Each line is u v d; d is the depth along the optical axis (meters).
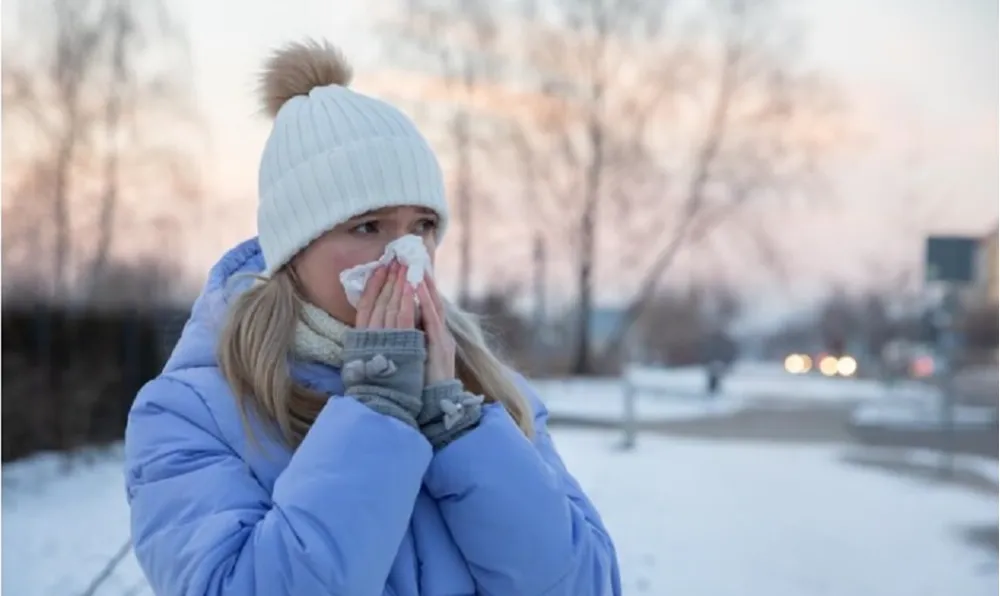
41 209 13.94
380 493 1.34
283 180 1.55
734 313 32.34
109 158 14.66
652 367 31.03
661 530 6.95
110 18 14.74
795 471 9.89
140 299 12.84
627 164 29.36
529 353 28.12
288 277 1.58
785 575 5.84
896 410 16.36
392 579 1.43
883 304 35.09
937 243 13.41
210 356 1.59
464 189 27.81
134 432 1.53
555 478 1.51
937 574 5.89
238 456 1.48
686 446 11.91
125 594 4.76
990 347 30.77
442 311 1.51
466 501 1.44
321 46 1.81
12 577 5.04
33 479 8.00
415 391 1.44
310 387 1.53
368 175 1.51
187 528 1.39
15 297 10.26
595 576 1.52
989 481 9.35
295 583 1.28
